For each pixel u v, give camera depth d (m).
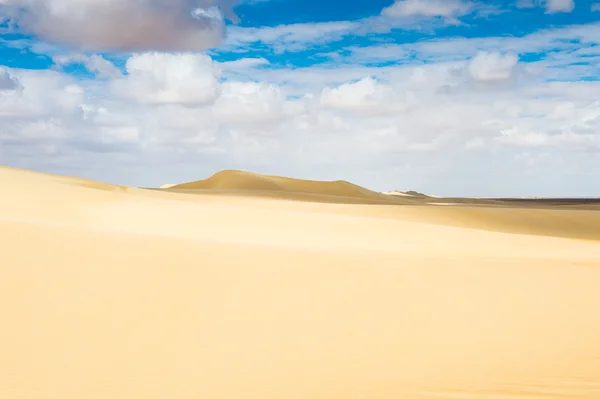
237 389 7.21
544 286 15.20
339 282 13.75
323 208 54.56
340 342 9.65
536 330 10.96
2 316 9.86
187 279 12.83
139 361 8.30
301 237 32.31
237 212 38.84
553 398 6.97
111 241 15.83
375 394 7.02
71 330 9.48
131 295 11.43
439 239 33.06
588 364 8.69
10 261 12.79
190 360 8.45
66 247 14.54
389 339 9.96
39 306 10.45
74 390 7.03
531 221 53.25
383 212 53.03
